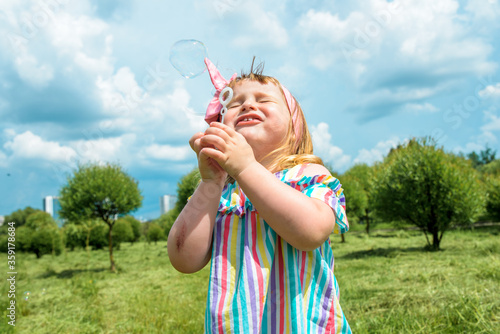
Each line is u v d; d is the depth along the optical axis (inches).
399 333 116.3
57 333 190.1
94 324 200.5
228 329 38.9
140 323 189.0
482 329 109.9
